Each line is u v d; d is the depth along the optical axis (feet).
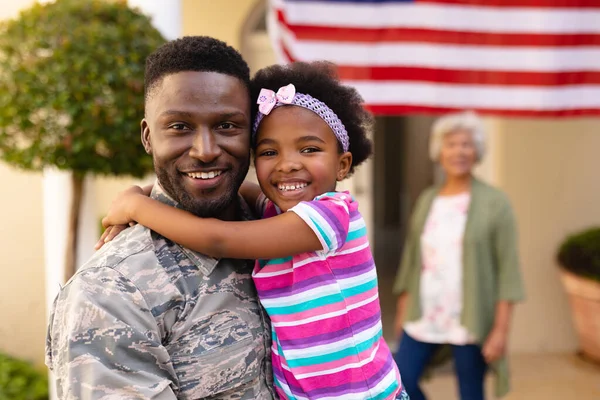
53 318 4.19
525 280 15.37
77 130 8.21
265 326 4.64
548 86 10.55
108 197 14.10
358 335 4.78
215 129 4.35
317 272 4.69
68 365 3.85
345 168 5.32
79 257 9.70
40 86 8.11
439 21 10.28
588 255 14.51
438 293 10.12
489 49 10.44
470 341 9.94
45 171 9.74
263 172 4.94
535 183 15.16
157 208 4.45
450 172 10.36
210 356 4.24
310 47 9.96
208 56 4.31
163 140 4.32
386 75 10.23
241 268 4.67
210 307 4.32
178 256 4.39
